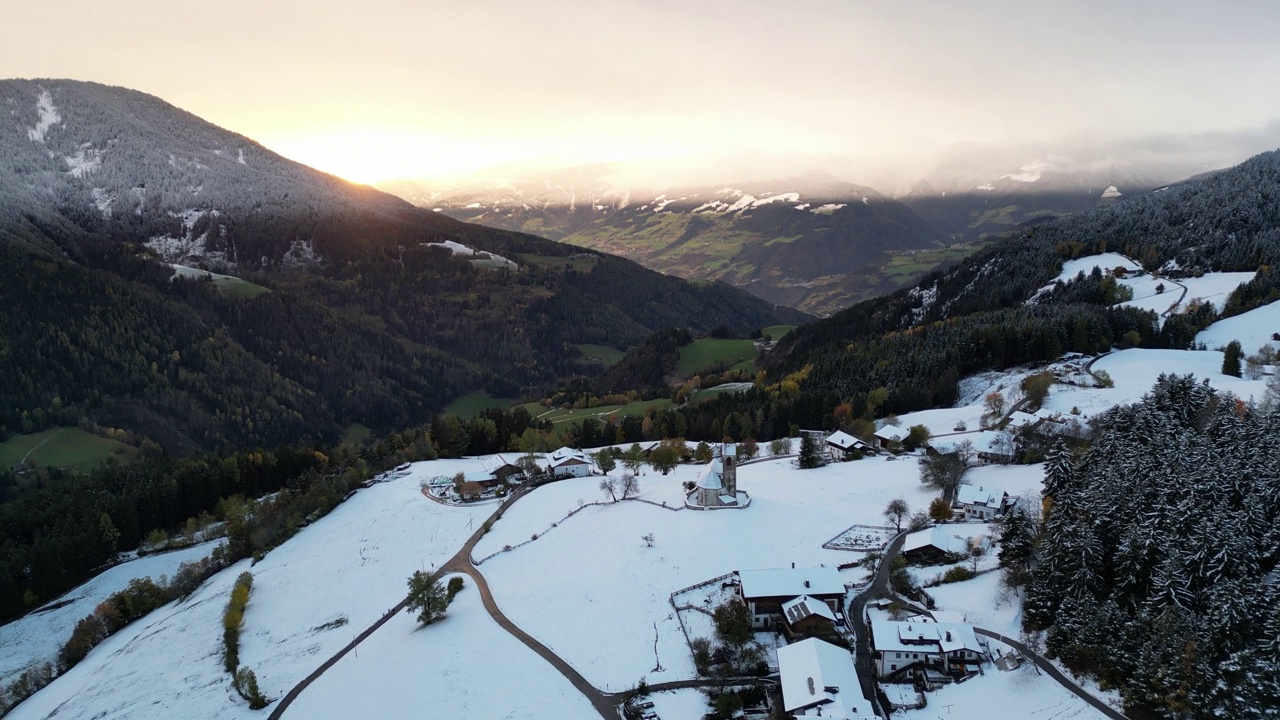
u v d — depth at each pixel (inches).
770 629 3905.0
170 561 6860.2
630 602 4350.4
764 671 3560.5
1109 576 3408.0
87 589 6432.1
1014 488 5319.9
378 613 4921.3
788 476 6368.1
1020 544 3932.1
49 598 6427.2
